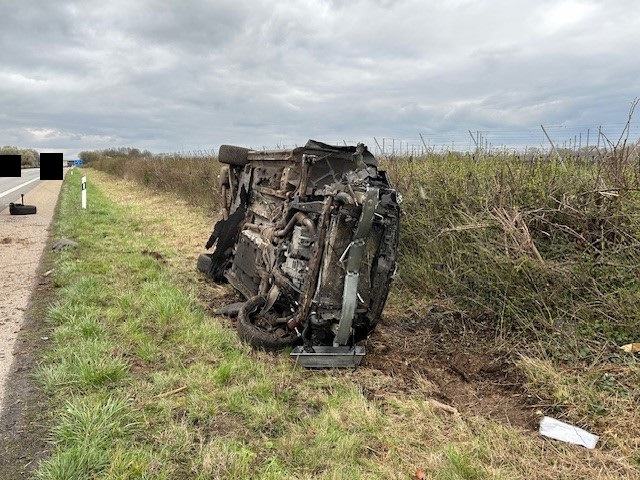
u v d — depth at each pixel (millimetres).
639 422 3547
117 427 3254
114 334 4898
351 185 4332
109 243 9500
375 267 4590
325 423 3510
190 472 2951
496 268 5301
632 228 4906
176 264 8070
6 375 4043
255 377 4156
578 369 4305
